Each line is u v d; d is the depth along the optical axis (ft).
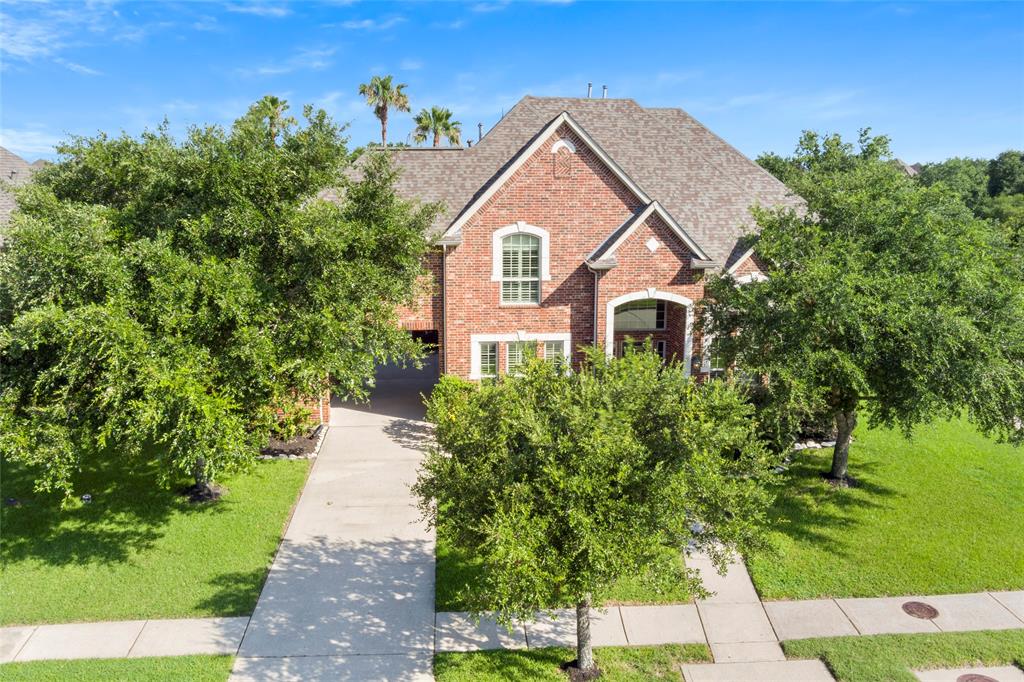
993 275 45.32
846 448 55.47
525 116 82.33
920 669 33.47
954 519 49.37
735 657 34.65
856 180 54.29
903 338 42.96
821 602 39.47
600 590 28.07
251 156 43.73
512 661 34.14
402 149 76.79
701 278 70.49
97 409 39.63
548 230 69.82
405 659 34.32
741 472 31.68
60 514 49.11
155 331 39.37
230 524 47.96
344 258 46.37
